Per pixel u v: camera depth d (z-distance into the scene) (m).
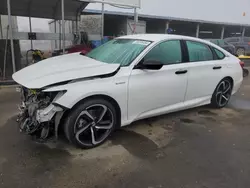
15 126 3.60
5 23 10.35
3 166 2.60
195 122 4.04
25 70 3.27
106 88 2.96
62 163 2.70
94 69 3.01
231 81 4.76
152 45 3.48
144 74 3.32
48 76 2.83
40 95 2.81
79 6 8.66
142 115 3.49
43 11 8.67
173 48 3.75
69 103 2.71
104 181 2.42
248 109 4.84
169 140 3.35
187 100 4.06
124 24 15.25
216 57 4.44
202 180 2.50
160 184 2.41
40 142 3.10
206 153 3.04
